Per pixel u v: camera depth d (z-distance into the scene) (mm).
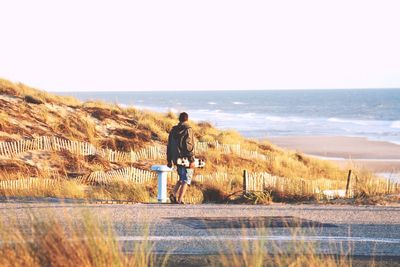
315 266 24312
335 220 38406
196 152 90938
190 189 61562
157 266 25312
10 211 35156
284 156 106500
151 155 84375
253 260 23188
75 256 20875
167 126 102375
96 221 26016
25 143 75188
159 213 39625
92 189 58750
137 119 100188
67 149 77875
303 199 58188
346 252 29156
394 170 136875
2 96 89125
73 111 93312
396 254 29203
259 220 37469
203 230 33625
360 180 65125
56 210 37750
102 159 77938
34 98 91188
